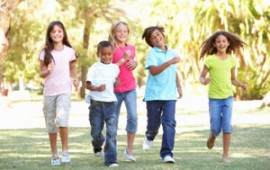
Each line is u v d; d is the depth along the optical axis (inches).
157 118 325.4
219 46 324.8
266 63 1147.3
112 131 299.3
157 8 1242.0
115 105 308.0
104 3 1480.1
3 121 701.3
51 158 332.8
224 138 316.8
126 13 1578.5
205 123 626.2
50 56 304.7
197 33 1155.9
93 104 308.2
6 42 976.3
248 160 316.8
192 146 396.5
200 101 1122.7
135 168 287.4
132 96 325.4
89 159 326.0
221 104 321.1
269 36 1130.0
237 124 580.7
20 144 417.4
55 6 1234.6
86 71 1620.3
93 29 1539.1
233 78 333.7
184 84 1238.9
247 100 1192.8
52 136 307.3
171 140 308.8
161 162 311.0
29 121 700.0
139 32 1535.4
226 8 1102.4
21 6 1176.8
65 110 306.7
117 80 313.1
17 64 1390.3
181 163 305.9
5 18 966.4
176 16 1185.4
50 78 308.7
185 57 1195.3
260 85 1185.4
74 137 469.1
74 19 1408.7
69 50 314.5
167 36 1209.4
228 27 1137.4
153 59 315.6
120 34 329.7
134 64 324.5
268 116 701.3
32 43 1282.0
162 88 312.2
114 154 296.8
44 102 311.9
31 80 1740.9
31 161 319.3
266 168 286.4
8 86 1819.6
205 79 321.1
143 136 481.4
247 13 1114.1
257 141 417.4
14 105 1245.1
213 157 333.1
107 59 310.0
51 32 309.4
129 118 322.0
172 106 311.3
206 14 1137.4
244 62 1144.2
